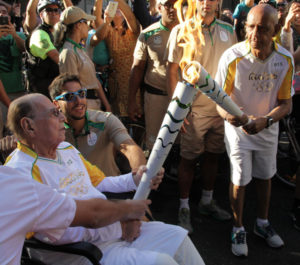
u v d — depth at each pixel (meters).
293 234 2.79
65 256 1.61
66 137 2.24
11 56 3.64
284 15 3.28
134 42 3.64
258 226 2.70
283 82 2.30
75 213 1.33
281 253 2.57
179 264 1.74
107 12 3.43
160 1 2.89
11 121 1.58
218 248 2.63
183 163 2.83
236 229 2.57
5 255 1.13
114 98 3.78
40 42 3.17
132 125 3.74
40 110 1.56
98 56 3.78
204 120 2.71
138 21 3.59
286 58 2.23
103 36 3.60
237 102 2.38
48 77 3.26
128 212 1.53
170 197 3.41
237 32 4.13
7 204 1.13
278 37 3.22
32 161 1.59
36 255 1.65
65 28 2.97
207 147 2.88
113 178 1.97
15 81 3.71
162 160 1.52
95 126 2.26
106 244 1.67
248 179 2.46
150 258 1.53
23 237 1.20
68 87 2.10
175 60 2.56
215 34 2.61
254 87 2.30
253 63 2.24
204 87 1.40
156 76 3.05
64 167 1.70
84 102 2.16
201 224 2.95
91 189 1.78
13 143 1.97
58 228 1.30
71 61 2.94
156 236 1.76
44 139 1.60
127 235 1.74
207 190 3.02
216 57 2.63
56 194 1.29
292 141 3.37
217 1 2.50
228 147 2.47
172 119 1.42
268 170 2.48
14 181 1.17
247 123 2.21
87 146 2.27
